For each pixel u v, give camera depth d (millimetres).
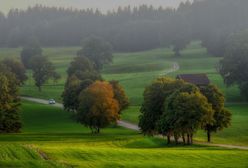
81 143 148250
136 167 89562
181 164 95188
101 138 166750
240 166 95062
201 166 93625
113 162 92500
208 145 155875
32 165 83875
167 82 166375
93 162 92062
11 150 99875
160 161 98500
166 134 158250
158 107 163875
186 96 148875
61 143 144625
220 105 168250
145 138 170875
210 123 151875
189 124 148125
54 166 84812
